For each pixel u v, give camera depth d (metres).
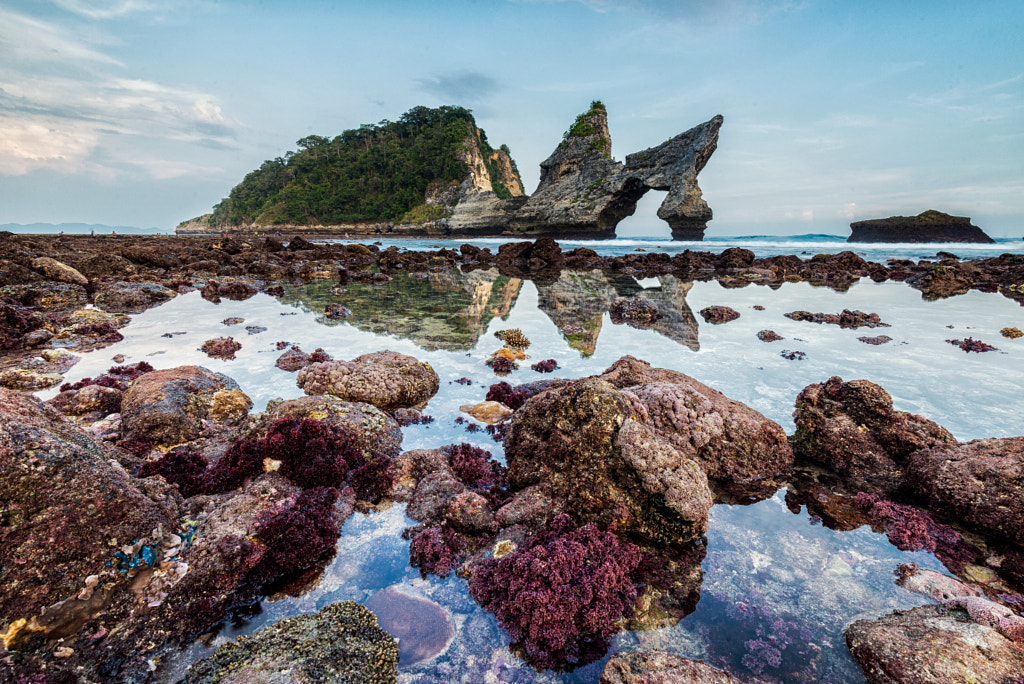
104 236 74.00
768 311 18.84
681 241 87.81
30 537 4.23
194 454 6.89
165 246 48.22
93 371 11.02
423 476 6.95
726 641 4.32
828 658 4.11
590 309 19.75
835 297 22.36
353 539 5.75
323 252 45.91
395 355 10.91
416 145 169.00
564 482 6.35
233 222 191.12
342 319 17.30
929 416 8.56
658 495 5.81
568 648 4.26
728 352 12.92
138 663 4.04
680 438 7.45
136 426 7.64
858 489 6.98
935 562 5.34
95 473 4.88
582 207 91.75
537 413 7.23
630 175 88.06
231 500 5.84
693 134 81.94
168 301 21.03
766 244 77.00
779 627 4.47
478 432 8.52
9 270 19.31
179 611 4.59
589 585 4.61
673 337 14.66
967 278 25.83
